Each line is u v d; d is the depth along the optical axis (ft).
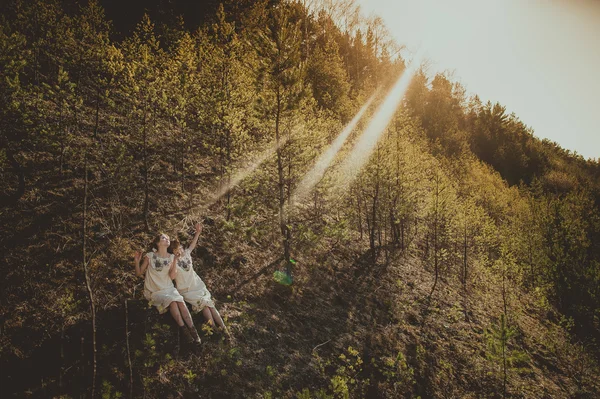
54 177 25.88
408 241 48.65
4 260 19.10
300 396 18.72
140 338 18.11
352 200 45.55
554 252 63.62
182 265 20.18
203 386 17.51
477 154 161.17
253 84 28.81
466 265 48.80
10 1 39.96
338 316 27.63
